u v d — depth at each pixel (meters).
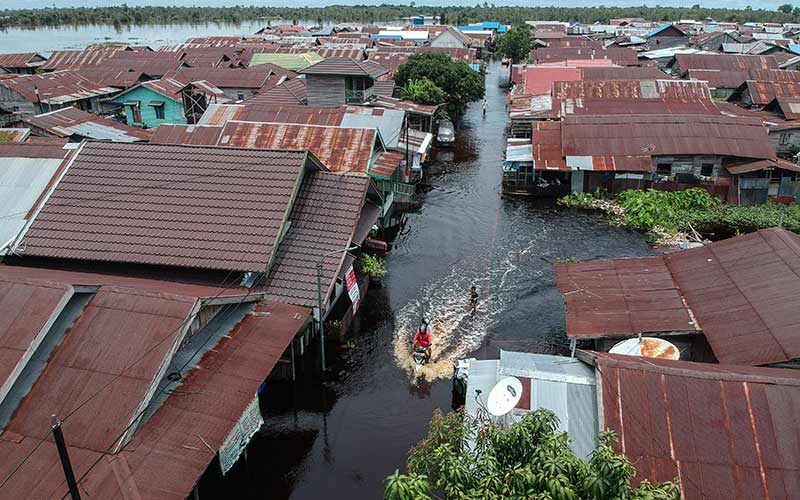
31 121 41.53
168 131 36.41
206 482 15.98
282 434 18.20
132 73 69.00
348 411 19.30
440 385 20.64
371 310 25.48
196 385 14.75
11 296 14.29
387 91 54.44
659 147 38.88
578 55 80.19
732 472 11.66
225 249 20.44
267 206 21.62
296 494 15.91
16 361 12.88
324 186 24.27
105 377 13.31
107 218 21.78
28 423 12.62
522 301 26.39
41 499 11.10
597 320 19.05
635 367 13.52
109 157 24.09
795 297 17.48
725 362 16.19
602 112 48.69
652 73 59.34
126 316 14.57
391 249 31.88
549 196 40.41
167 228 21.27
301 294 20.34
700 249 21.50
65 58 80.69
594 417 13.52
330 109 40.69
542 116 48.88
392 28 139.75
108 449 12.17
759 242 20.50
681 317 18.52
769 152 37.91
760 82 55.25
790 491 11.34
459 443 11.21
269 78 64.75
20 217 21.98
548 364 15.67
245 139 34.88
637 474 11.71
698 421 12.45
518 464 9.31
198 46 97.12
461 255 31.20
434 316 25.09
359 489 16.12
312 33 132.62
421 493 8.78
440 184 43.03
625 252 31.41
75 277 17.84
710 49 93.00
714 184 38.16
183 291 17.62
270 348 16.95
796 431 12.12
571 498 8.48
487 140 55.97
